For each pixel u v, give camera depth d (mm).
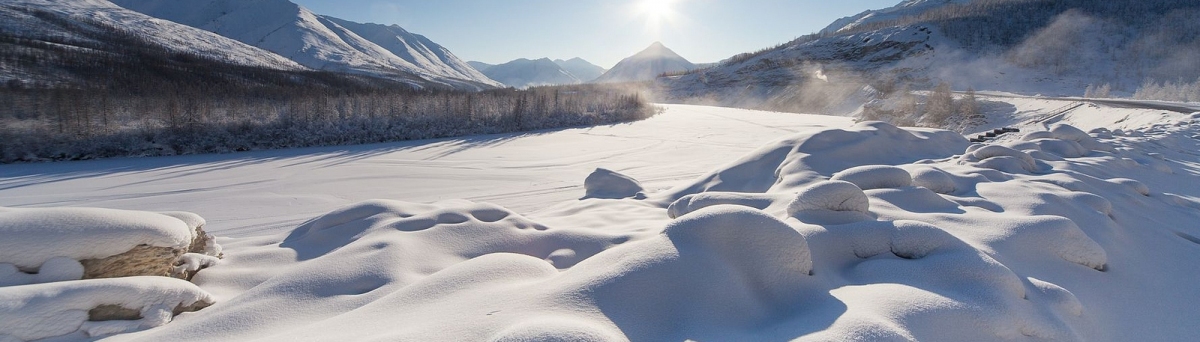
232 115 20906
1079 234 3084
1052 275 2846
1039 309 2248
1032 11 68000
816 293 2309
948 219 3623
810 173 6320
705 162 15289
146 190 11047
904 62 61062
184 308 2727
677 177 12383
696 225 2539
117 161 15680
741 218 2572
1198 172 7457
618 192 7793
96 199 10125
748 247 2477
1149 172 6883
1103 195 4770
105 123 18109
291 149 18891
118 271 2814
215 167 14438
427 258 3395
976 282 2307
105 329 2396
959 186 5043
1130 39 56438
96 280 2492
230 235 7117
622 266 2246
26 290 2307
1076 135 8375
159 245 3014
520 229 4105
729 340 1868
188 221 3609
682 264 2258
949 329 1939
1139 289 2863
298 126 20484
